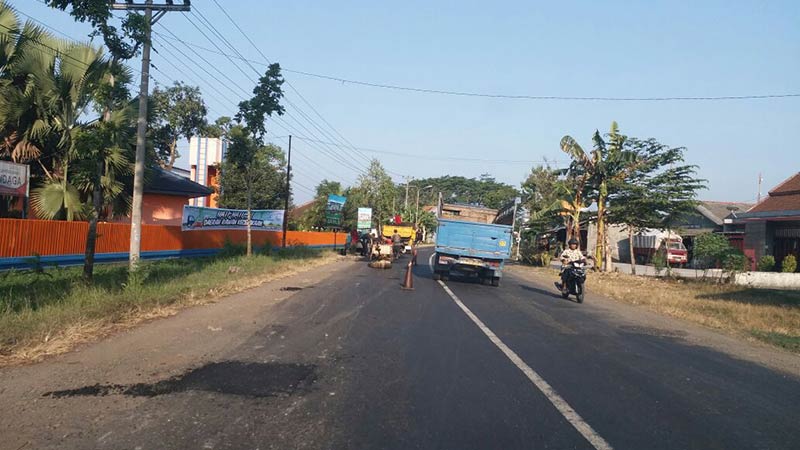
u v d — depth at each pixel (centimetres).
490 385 675
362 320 1094
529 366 778
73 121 1741
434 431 515
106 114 1197
